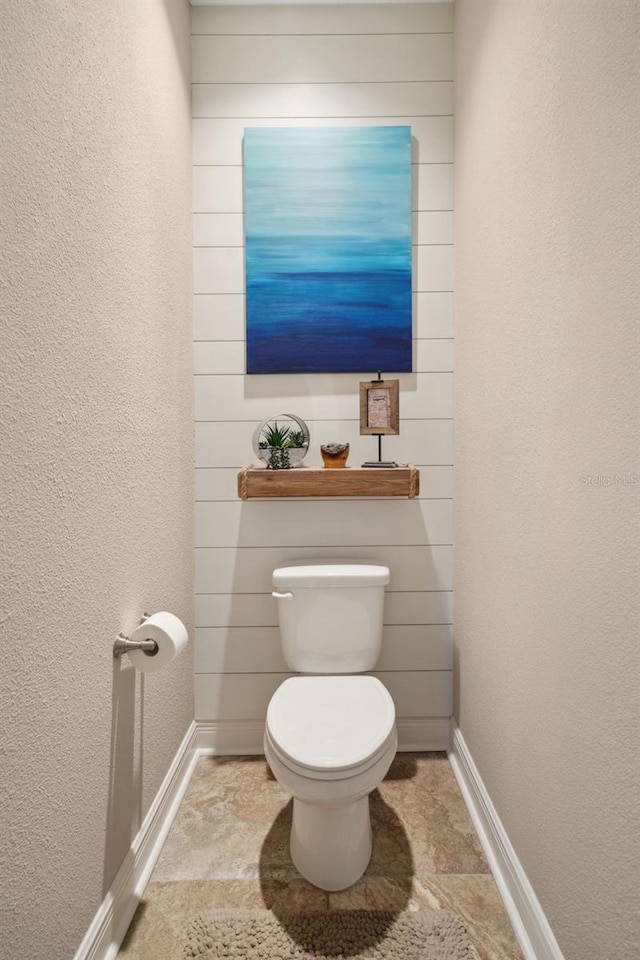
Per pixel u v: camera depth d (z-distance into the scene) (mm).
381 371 1934
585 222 921
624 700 814
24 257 818
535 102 1143
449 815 1633
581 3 927
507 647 1350
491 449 1475
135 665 1210
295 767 1218
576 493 966
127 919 1246
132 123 1298
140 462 1358
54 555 918
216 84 1920
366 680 1591
